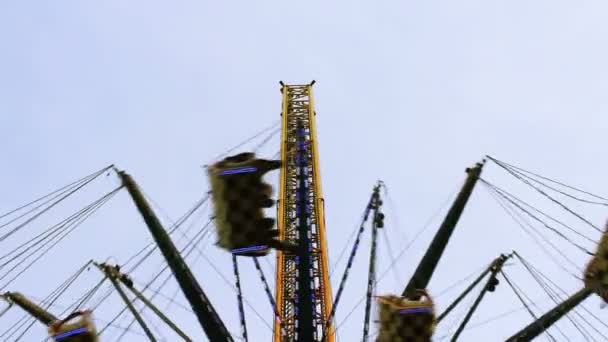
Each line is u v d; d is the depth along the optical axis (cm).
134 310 2652
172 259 2373
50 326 2120
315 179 6359
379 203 2859
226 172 2097
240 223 2127
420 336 2033
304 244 2672
